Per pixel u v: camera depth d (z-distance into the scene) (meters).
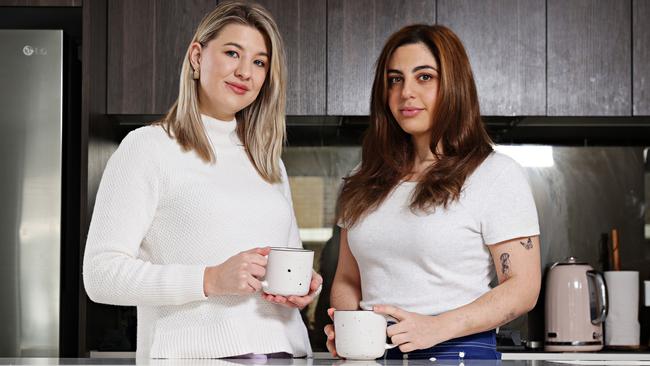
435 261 1.81
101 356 2.90
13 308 2.82
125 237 1.64
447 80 1.88
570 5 3.05
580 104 3.04
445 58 1.88
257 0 3.05
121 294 1.60
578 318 3.02
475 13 3.05
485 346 1.76
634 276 3.14
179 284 1.59
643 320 3.28
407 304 1.82
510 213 1.80
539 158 3.38
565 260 3.14
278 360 1.53
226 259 1.68
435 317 1.70
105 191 1.68
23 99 2.86
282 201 1.79
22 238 2.83
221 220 1.68
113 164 1.70
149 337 1.71
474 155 1.87
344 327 1.53
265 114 1.84
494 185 1.82
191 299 1.60
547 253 3.34
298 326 1.78
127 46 3.05
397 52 1.92
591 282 3.06
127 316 3.12
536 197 3.36
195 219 1.68
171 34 3.05
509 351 3.00
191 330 1.66
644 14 3.05
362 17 3.05
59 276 2.83
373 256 1.88
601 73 3.04
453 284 1.81
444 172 1.83
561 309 3.05
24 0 2.95
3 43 2.87
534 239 1.83
